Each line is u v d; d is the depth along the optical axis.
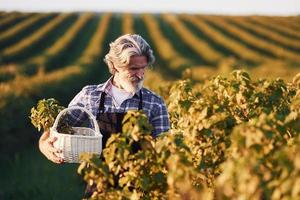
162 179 5.09
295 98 5.80
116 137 5.04
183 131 5.86
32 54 67.75
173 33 92.56
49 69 53.50
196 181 5.26
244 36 87.50
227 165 4.10
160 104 6.08
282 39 87.06
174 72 49.25
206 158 5.34
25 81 26.38
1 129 16.31
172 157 4.55
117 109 6.04
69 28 94.50
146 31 94.38
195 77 32.31
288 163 4.04
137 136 4.96
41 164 15.79
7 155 16.05
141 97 6.04
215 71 35.41
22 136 17.66
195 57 67.69
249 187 4.03
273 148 4.50
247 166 4.04
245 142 4.34
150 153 5.09
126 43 5.64
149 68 6.00
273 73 35.03
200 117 5.36
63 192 12.87
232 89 6.54
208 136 5.30
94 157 4.99
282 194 4.11
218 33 91.12
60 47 69.31
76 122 6.29
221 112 5.48
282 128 4.64
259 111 5.97
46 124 6.31
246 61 62.91
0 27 91.06
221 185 4.25
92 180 5.03
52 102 6.42
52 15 108.12
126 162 5.11
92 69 44.94
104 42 78.88
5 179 14.35
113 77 6.12
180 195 4.79
